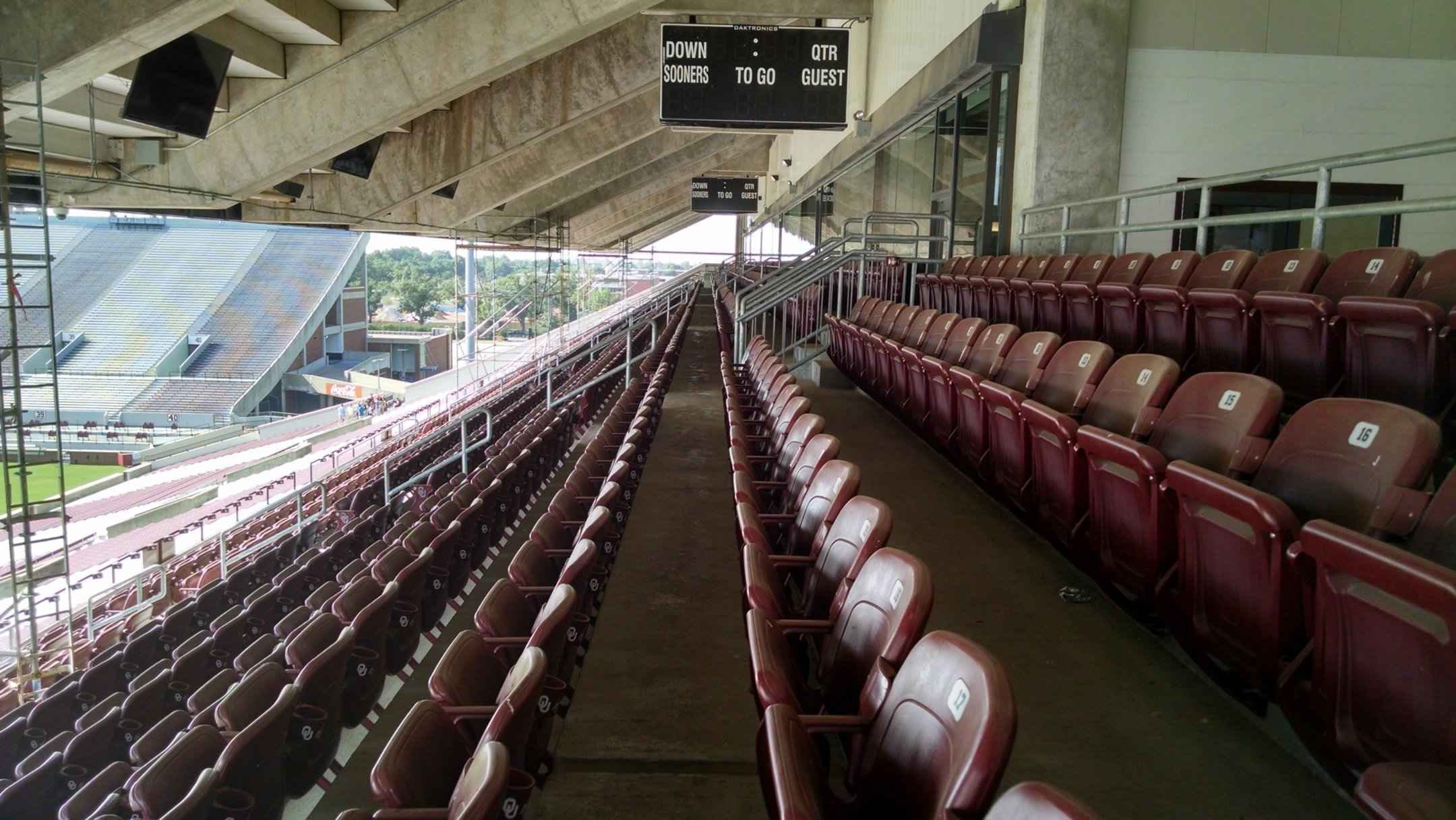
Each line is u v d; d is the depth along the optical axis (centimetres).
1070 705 254
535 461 802
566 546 400
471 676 249
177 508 1805
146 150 1216
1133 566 275
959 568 366
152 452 2833
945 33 976
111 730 514
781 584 261
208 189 1225
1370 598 169
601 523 311
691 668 303
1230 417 264
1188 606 244
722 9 1411
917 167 1192
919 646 164
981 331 509
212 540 1305
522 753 211
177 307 4231
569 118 1669
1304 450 230
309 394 4622
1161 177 740
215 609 866
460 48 1169
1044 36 724
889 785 160
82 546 1570
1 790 494
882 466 545
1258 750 230
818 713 213
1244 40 732
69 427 3406
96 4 793
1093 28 723
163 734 452
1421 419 199
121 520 1667
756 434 532
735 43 1102
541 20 1152
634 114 2097
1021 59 763
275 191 1579
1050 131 732
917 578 185
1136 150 738
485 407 1078
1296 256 396
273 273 4450
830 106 1106
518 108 1666
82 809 396
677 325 1548
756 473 458
